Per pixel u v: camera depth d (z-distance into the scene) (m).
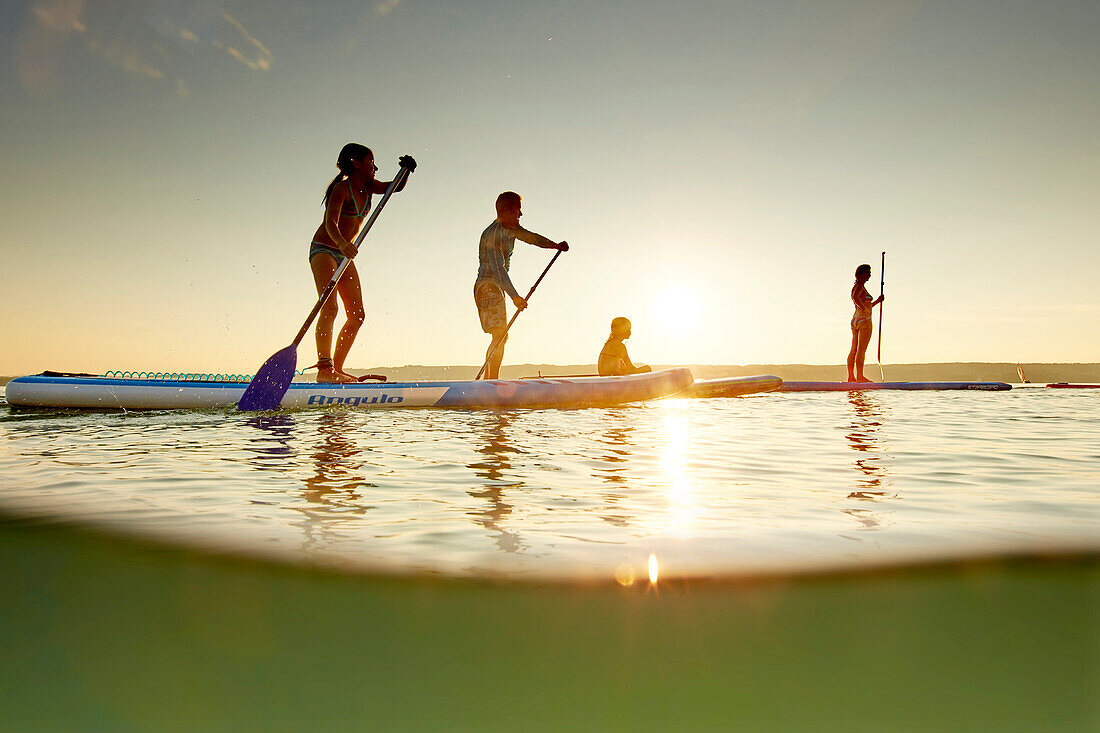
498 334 5.83
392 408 4.51
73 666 0.70
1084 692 0.65
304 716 0.61
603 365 6.59
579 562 1.03
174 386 4.33
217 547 1.10
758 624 0.81
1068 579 0.96
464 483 1.76
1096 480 1.87
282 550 1.08
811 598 0.89
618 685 0.65
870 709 0.62
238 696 0.64
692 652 0.73
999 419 4.10
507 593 0.90
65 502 1.47
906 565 1.02
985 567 1.01
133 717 0.61
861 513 1.40
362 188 5.20
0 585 0.93
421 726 0.59
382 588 0.92
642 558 1.05
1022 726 0.59
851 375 9.70
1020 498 1.58
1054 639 0.77
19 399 4.28
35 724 0.59
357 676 0.68
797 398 6.72
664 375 6.16
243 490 1.63
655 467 2.08
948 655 0.73
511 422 3.66
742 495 1.61
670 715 0.61
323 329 5.02
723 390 7.14
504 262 5.87
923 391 8.68
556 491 1.65
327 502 1.49
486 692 0.65
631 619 0.82
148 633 0.77
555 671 0.69
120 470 1.95
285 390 4.33
